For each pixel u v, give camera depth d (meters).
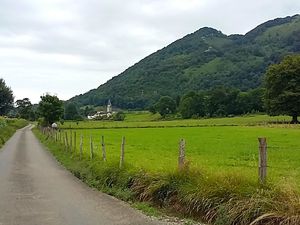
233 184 12.37
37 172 26.23
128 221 12.39
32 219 12.62
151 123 138.62
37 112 103.88
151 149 41.84
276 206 10.67
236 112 175.88
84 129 105.38
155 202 14.62
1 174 24.89
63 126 117.38
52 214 13.38
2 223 12.05
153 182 15.16
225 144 48.34
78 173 23.89
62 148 42.56
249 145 46.44
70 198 16.48
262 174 12.12
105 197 16.69
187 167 14.84
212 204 12.19
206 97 181.62
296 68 107.06
